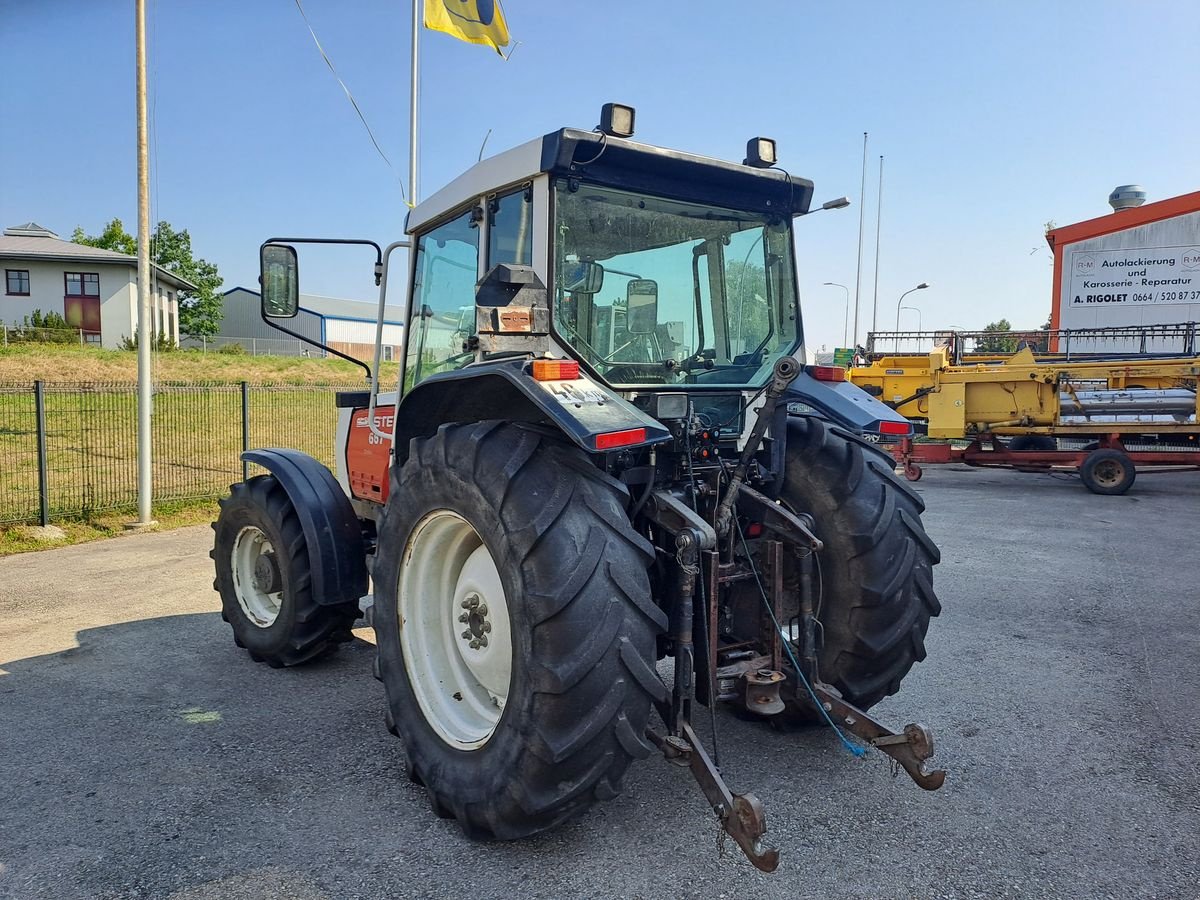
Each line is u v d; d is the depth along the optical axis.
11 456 11.94
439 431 3.00
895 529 3.29
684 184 3.23
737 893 2.52
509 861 2.70
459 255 3.56
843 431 3.58
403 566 3.16
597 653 2.49
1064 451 11.51
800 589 3.16
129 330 34.28
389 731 3.47
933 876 2.61
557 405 2.52
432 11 11.73
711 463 3.13
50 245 35.19
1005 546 7.65
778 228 3.61
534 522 2.56
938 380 11.64
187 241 48.12
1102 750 3.50
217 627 5.37
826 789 3.17
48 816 3.00
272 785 3.23
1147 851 2.75
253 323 53.78
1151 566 6.84
